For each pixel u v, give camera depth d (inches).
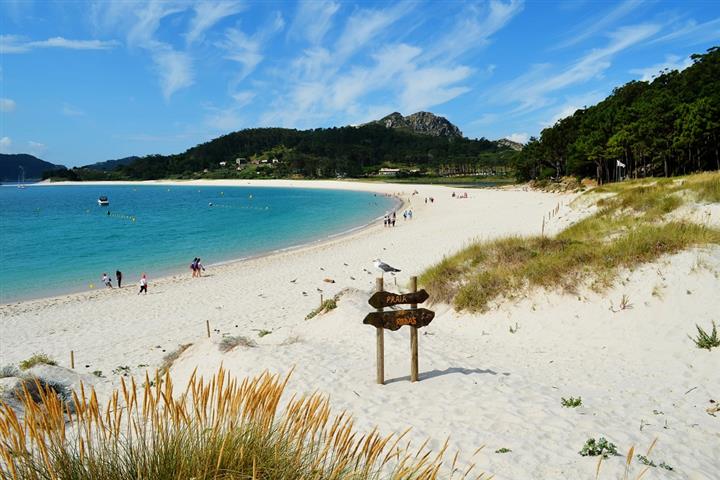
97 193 6486.2
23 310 927.0
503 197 3065.9
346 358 386.9
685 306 394.6
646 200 736.3
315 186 6948.8
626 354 365.1
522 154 4343.0
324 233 1994.3
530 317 457.4
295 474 103.0
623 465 193.0
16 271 1346.0
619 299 430.3
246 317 786.8
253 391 107.0
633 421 243.4
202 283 1104.2
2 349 679.7
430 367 357.7
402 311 321.1
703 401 275.3
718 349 335.3
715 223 548.1
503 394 288.4
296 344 437.4
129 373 492.4
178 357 467.2
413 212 2682.1
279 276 1116.5
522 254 577.0
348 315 518.9
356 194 4886.8
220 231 2133.4
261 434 105.6
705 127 1956.2
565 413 253.1
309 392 304.5
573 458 201.9
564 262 498.3
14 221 2701.8
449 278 574.9
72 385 380.8
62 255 1587.1
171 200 4512.8
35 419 89.8
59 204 4202.8
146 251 1643.7
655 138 2207.2
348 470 106.7
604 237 594.9
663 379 314.3
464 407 269.0
